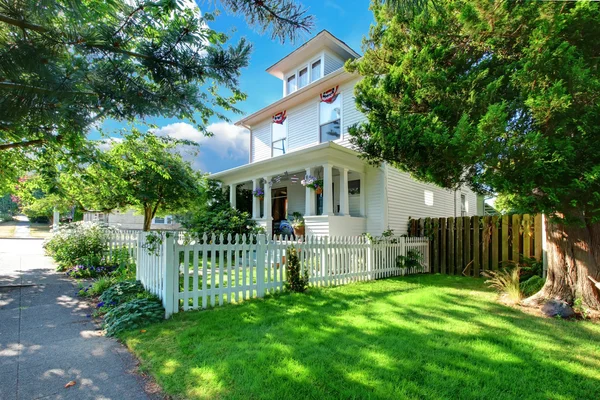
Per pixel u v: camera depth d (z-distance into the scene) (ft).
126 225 66.80
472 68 15.06
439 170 14.94
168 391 7.69
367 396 7.43
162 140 33.45
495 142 11.30
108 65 7.68
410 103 16.42
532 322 12.96
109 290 16.01
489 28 12.89
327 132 36.55
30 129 9.30
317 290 18.74
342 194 30.45
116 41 7.23
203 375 8.36
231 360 9.11
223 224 32.60
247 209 43.34
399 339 10.84
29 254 33.30
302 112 39.83
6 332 11.66
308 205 30.50
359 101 19.26
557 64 10.69
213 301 15.06
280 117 42.75
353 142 19.60
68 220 69.21
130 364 9.28
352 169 31.19
